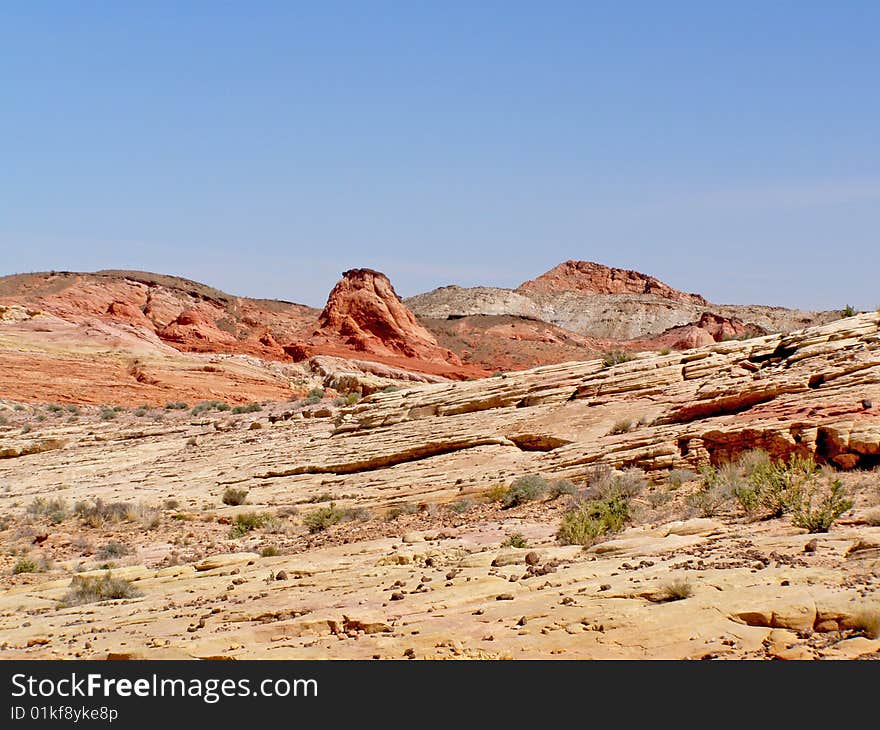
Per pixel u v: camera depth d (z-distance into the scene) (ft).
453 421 128.16
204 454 153.07
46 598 65.82
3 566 87.25
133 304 439.22
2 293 415.23
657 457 91.35
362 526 94.73
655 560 49.26
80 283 440.04
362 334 419.54
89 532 107.04
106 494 132.98
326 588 54.19
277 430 162.09
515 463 106.63
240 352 373.40
